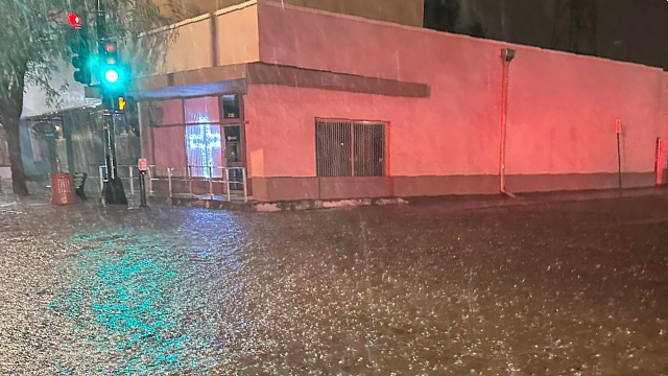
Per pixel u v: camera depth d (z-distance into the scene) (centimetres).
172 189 1731
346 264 739
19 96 1816
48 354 428
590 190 2123
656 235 984
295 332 472
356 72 1550
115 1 1730
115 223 1142
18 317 516
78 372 396
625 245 888
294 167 1488
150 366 405
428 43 1714
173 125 1711
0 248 859
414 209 1431
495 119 1914
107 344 448
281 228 1071
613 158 2272
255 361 412
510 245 888
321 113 1524
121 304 556
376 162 1678
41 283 641
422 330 475
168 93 1589
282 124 1455
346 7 1817
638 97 2330
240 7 1365
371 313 523
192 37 1511
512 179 1966
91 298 578
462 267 721
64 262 754
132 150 2094
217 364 407
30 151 2855
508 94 1919
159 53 1616
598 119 2198
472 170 1878
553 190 2078
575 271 697
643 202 1659
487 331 473
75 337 464
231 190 1568
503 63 1889
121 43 1725
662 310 530
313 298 575
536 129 2012
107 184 1505
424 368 397
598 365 400
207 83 1402
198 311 532
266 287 620
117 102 1435
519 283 637
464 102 1830
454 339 454
